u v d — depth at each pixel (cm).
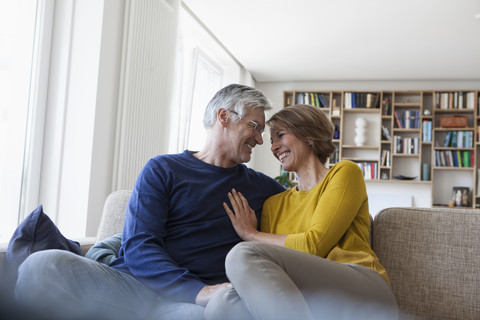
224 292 107
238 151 164
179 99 518
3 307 83
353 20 503
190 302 123
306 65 673
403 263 153
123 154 351
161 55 403
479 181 671
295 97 752
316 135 166
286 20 513
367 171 705
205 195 155
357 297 121
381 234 159
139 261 134
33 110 304
